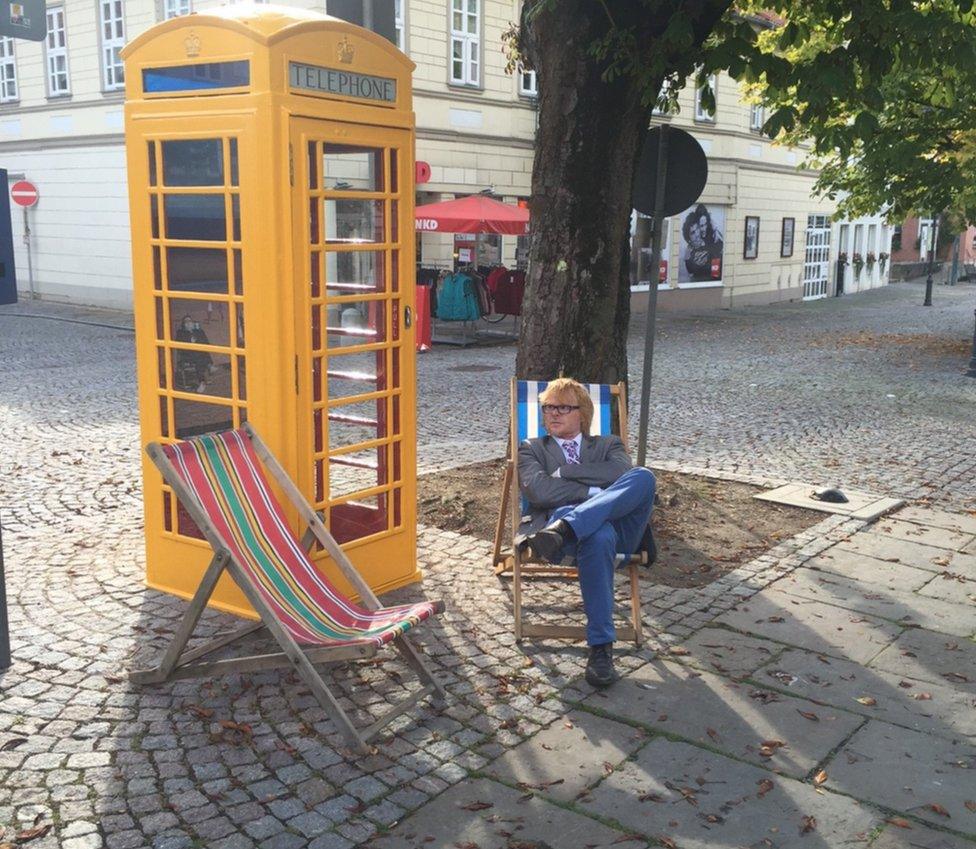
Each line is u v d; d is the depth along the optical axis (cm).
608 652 462
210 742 398
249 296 492
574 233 682
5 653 457
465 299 1845
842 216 1938
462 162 2156
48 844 330
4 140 2502
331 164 505
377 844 336
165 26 496
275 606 426
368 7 595
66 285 2445
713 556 643
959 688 465
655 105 689
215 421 520
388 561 571
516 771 384
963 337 2162
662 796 369
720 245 2958
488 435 1030
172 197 511
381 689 448
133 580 575
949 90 850
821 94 673
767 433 1070
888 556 651
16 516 704
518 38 734
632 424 1110
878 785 380
